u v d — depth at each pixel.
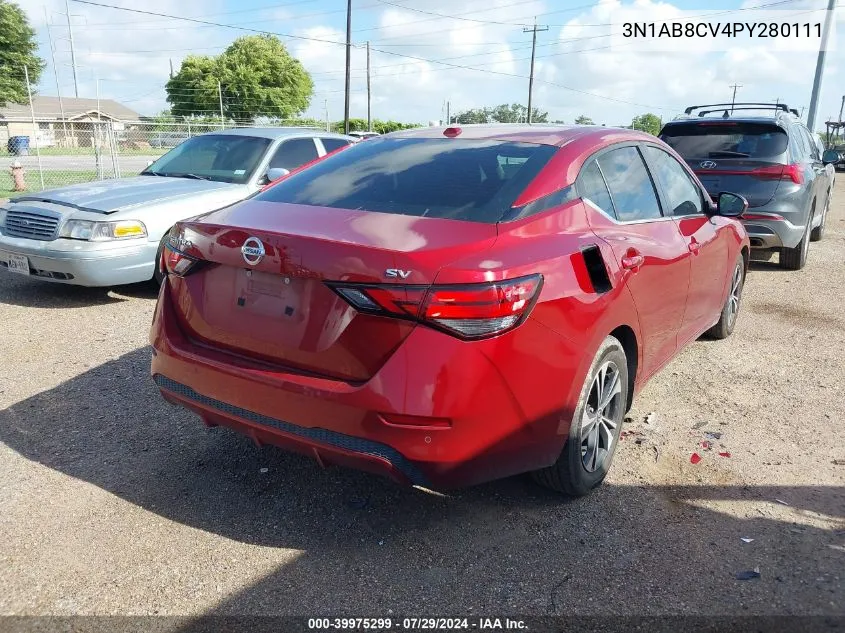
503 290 2.56
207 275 3.01
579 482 3.18
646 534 3.02
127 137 28.41
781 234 7.81
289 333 2.74
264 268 2.75
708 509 3.22
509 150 3.38
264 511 3.16
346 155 3.74
